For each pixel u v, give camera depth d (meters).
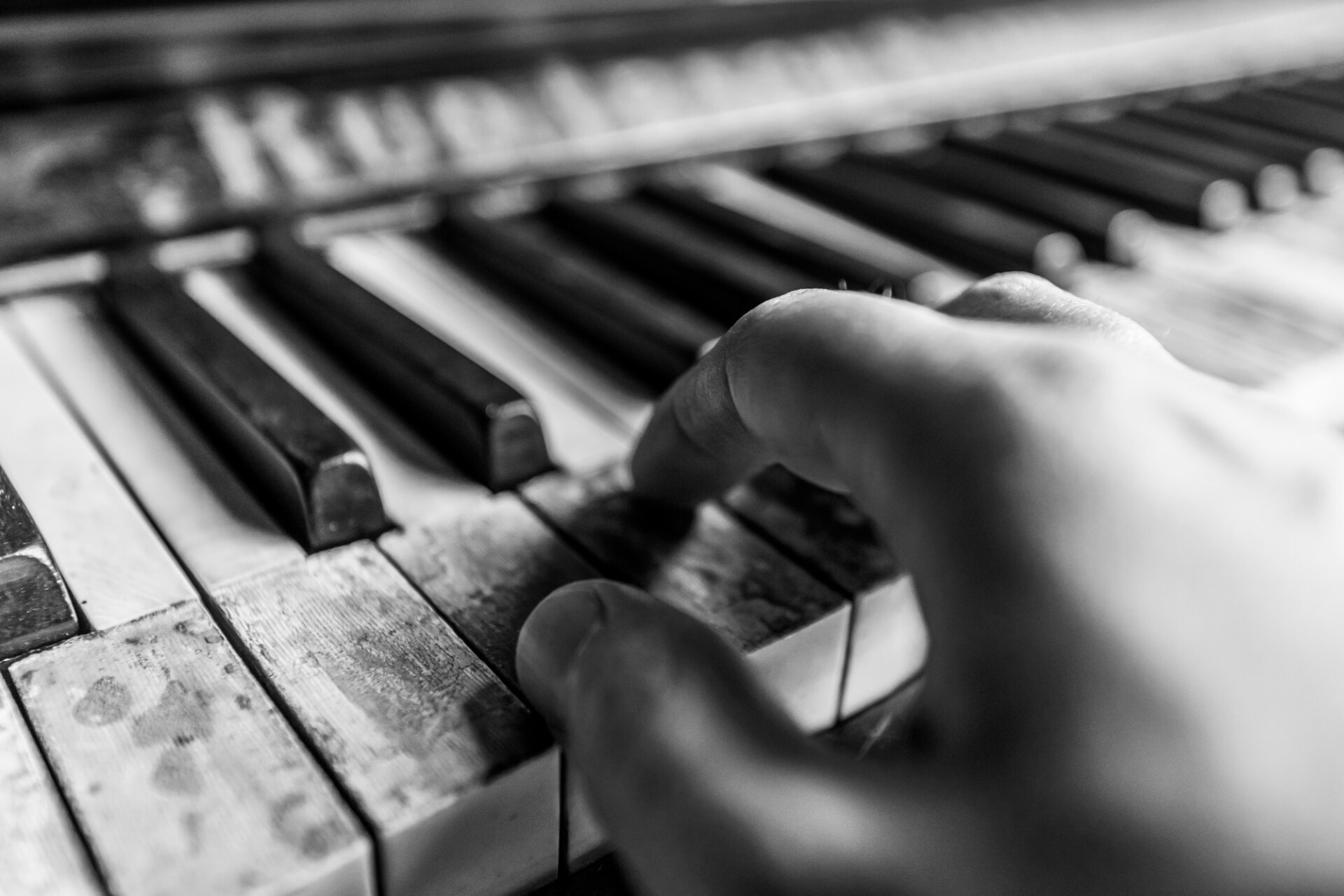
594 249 0.40
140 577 0.27
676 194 0.42
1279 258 0.43
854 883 0.20
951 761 0.20
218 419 0.30
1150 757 0.20
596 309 0.35
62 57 0.35
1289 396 0.35
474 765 0.24
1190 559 0.21
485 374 0.30
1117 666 0.20
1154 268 0.41
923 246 0.42
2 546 0.25
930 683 0.21
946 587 0.21
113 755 0.24
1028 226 0.41
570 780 0.24
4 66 0.34
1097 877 0.20
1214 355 0.36
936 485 0.21
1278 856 0.20
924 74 0.54
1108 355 0.22
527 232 0.41
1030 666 0.20
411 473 0.30
